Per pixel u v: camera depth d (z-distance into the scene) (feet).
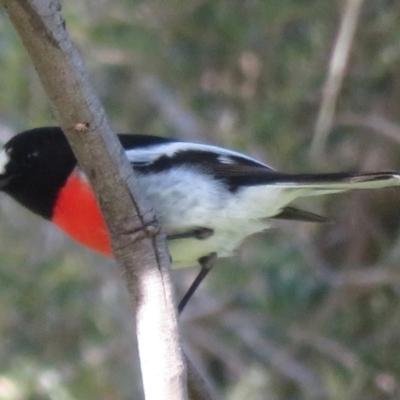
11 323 39.88
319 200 38.73
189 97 40.24
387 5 37.68
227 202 24.43
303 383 37.58
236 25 38.17
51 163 23.95
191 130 39.60
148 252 18.93
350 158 38.40
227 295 38.29
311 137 38.22
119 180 18.61
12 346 39.45
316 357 38.24
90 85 17.76
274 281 36.09
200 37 38.96
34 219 42.34
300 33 38.27
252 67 38.96
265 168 25.07
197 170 24.45
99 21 39.42
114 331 40.19
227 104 39.75
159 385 18.53
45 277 39.70
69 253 40.78
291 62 38.42
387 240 38.19
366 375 36.68
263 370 38.65
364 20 37.40
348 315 37.52
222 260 37.78
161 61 39.78
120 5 39.32
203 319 38.96
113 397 39.04
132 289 19.04
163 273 18.93
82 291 40.04
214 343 39.17
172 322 18.79
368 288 36.58
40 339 39.88
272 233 37.96
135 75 41.39
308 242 38.11
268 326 38.34
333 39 37.68
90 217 23.54
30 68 40.52
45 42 17.08
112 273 40.75
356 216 38.45
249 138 38.47
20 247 40.73
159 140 25.20
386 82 38.01
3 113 40.63
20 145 24.38
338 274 36.52
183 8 38.63
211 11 38.42
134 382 39.27
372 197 38.22
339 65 34.09
